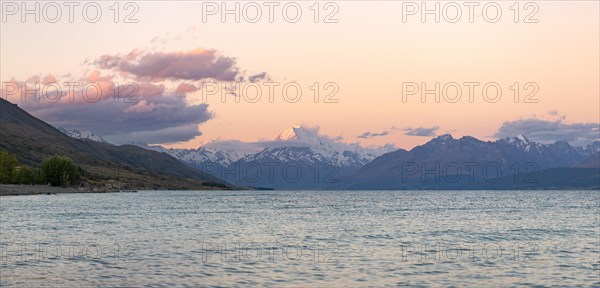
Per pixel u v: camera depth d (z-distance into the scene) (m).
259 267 59.44
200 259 64.56
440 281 53.00
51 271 55.47
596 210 191.12
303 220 134.00
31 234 91.38
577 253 72.56
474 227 116.12
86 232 95.94
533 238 92.75
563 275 56.28
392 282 52.38
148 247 75.69
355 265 61.22
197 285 50.06
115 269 57.09
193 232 99.38
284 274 55.62
